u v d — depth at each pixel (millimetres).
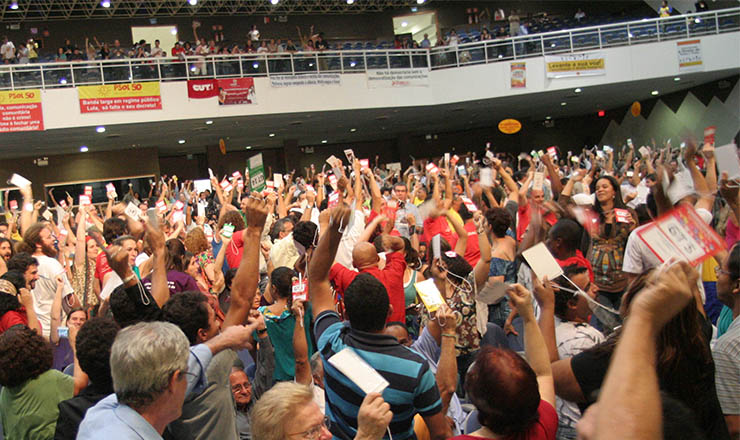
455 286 4086
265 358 4188
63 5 23188
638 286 2359
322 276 2777
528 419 1950
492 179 8648
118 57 20531
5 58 19875
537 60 20172
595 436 1055
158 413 1948
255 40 24172
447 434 2486
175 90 17797
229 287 5250
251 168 8359
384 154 30156
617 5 28641
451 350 2908
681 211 1493
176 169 27406
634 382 1056
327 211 3736
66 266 6719
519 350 5012
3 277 4254
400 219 6512
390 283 3779
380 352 2428
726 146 3512
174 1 23734
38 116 16625
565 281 2941
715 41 20391
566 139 29625
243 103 18422
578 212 4660
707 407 2148
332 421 2494
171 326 2029
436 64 20250
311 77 19016
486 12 28078
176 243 4840
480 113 24250
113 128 18297
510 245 5281
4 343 2840
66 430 2475
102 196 23281
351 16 27609
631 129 27594
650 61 20344
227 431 2449
